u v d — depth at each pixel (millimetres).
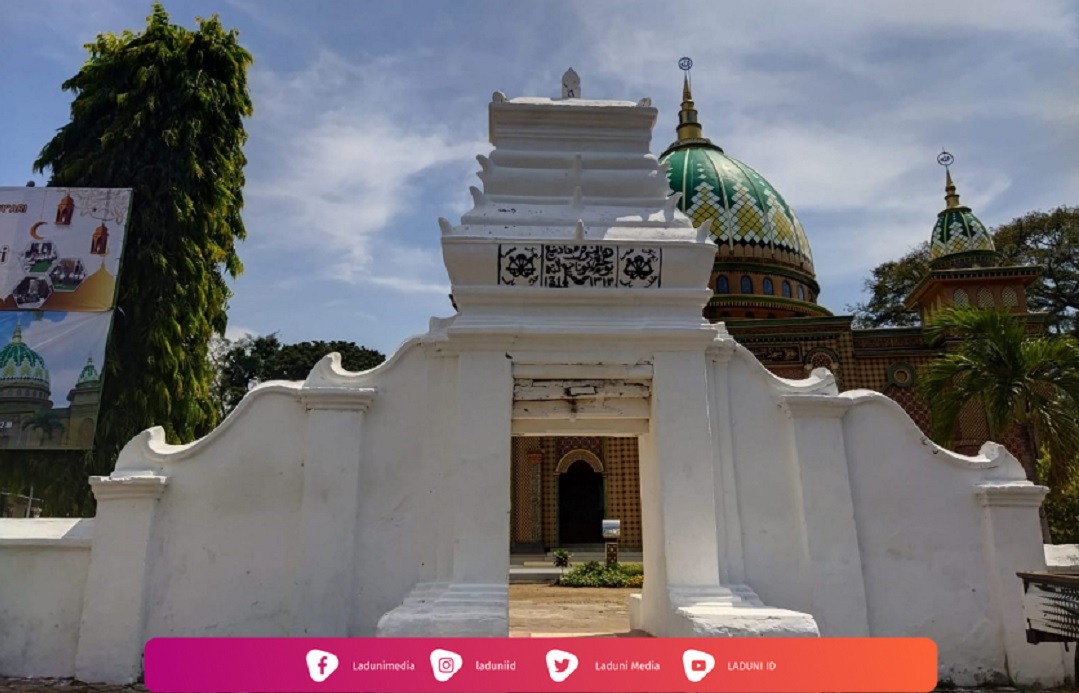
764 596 7367
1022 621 7570
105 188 13320
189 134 14547
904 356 24391
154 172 14242
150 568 7234
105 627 7059
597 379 7348
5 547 7406
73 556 7426
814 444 7703
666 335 7250
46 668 7188
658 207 7848
